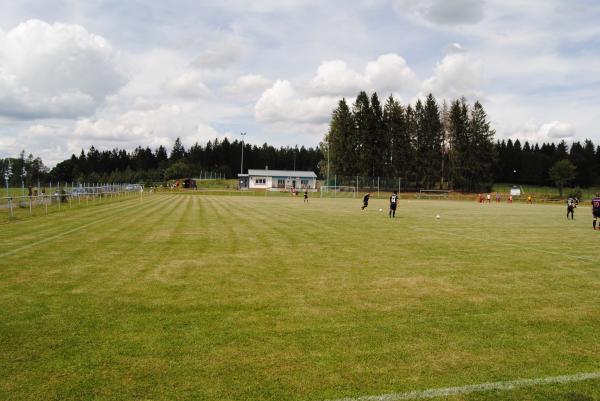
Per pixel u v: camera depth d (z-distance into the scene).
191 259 11.56
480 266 11.31
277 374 4.80
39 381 4.55
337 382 4.64
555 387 4.65
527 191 107.44
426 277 9.84
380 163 91.06
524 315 7.09
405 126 90.69
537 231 21.02
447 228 21.62
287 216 27.14
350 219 26.08
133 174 131.00
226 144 163.88
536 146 153.12
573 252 14.02
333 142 93.25
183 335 5.91
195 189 85.44
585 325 6.63
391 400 4.31
